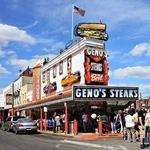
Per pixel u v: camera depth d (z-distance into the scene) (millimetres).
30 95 56094
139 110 22656
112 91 32125
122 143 22141
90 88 31500
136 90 32844
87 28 37062
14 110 64188
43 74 47969
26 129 35500
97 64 35719
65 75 39625
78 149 19562
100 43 36219
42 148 20219
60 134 33031
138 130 23156
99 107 33594
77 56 36562
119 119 30609
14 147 21016
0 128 50438
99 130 29234
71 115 35531
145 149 18594
